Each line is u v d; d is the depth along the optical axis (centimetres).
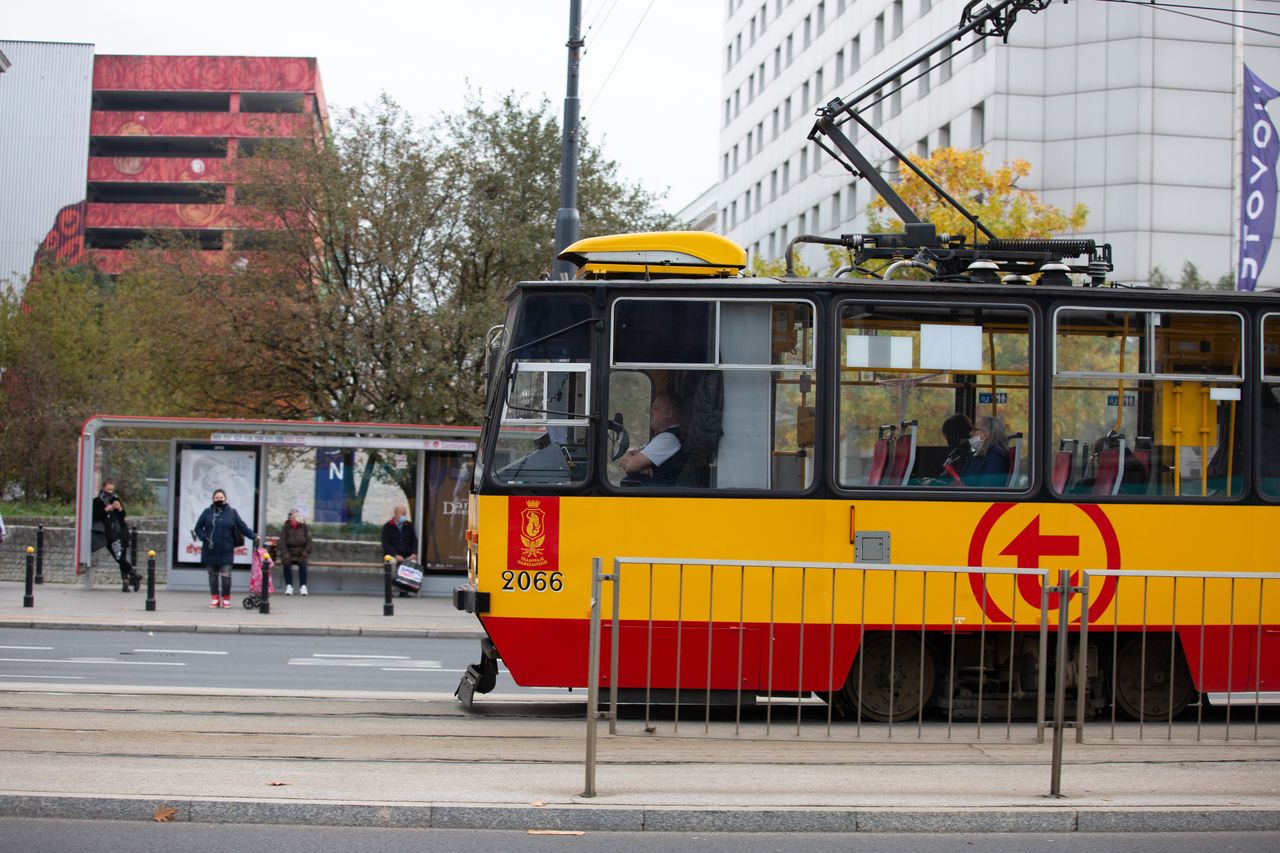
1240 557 1051
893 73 1298
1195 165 4519
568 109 1947
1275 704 1162
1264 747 932
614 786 768
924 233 1168
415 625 2081
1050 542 1034
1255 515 1055
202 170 8819
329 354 3212
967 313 1045
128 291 4603
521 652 1015
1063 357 1049
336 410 3278
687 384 1029
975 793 766
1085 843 693
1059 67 4581
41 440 4241
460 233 3344
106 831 677
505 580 1017
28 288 4538
